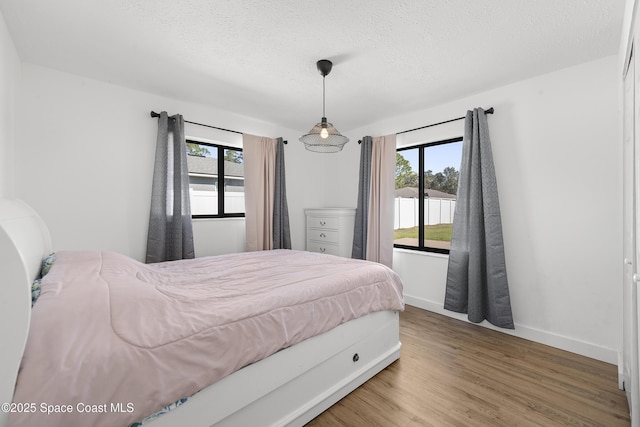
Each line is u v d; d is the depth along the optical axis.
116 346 0.85
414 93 2.63
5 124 1.71
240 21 1.60
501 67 2.14
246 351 1.13
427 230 3.22
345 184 3.95
